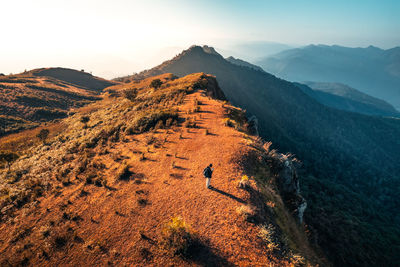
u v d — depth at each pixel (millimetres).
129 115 35312
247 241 9422
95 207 13531
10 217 14328
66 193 16031
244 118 30312
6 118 66562
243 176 13609
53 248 10898
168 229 9758
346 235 37125
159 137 22516
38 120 73688
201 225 10445
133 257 9438
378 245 45656
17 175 22812
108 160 20031
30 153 35062
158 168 16734
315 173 175875
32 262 10391
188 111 28859
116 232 11117
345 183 185500
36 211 14445
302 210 16562
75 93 117125
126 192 14438
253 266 8297
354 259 26922
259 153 18109
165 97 40812
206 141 20156
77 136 35656
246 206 11383
